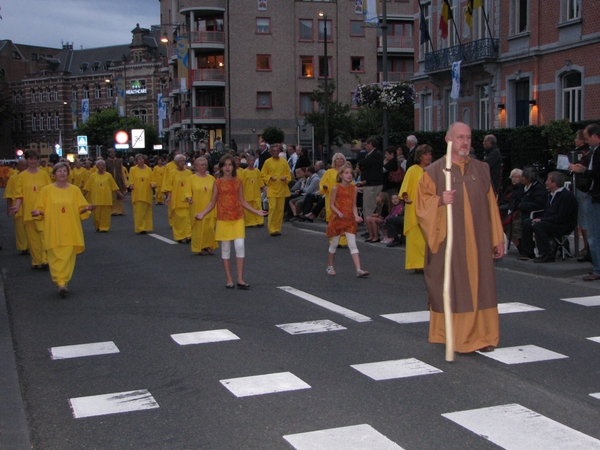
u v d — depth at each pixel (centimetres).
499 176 1286
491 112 2853
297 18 5678
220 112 5656
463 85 3056
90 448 492
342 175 1109
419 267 1125
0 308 938
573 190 1220
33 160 1271
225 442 493
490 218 689
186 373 651
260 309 904
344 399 570
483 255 677
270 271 1192
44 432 523
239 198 1045
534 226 1159
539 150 1839
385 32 2312
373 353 698
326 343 738
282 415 539
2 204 3347
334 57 5738
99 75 10338
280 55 5662
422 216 673
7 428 527
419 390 588
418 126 3434
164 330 811
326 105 4138
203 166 1396
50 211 1004
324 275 1144
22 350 745
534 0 2583
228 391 598
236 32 5603
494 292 684
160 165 2903
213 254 1408
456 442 481
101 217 1883
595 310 873
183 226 1608
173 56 6309
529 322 814
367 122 4488
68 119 10650
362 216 1812
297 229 1878
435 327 694
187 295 1003
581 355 683
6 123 11012
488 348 693
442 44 3191
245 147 5653
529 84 2647
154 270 1225
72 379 646
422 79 3378
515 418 522
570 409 541
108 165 2448
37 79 10825
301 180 2091
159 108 6369
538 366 648
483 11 2780
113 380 639
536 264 1141
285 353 705
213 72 5612
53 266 1006
